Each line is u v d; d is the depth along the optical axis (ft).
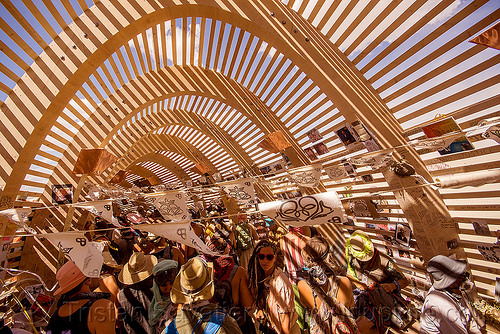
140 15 10.80
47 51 10.78
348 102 12.60
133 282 8.38
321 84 12.92
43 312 9.97
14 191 10.59
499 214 10.30
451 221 11.27
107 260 12.41
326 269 7.45
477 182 7.16
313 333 6.40
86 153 13.52
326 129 16.17
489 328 9.34
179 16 11.80
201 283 6.13
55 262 15.76
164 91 20.74
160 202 9.59
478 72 8.79
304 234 11.47
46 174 17.54
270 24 12.25
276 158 24.32
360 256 9.09
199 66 19.03
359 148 13.53
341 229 18.21
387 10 9.87
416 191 11.48
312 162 18.52
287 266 10.99
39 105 10.40
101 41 10.55
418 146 8.94
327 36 12.72
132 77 20.24
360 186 16.17
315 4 12.08
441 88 10.02
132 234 15.56
